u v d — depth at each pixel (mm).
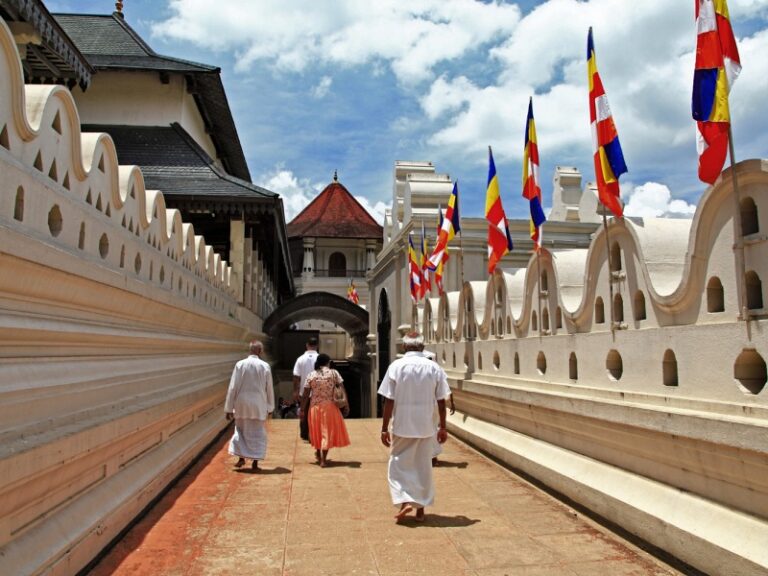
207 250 11258
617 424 5289
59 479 3965
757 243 3945
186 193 14586
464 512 6195
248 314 17188
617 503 5273
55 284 4070
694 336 4520
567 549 5043
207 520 5875
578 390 6383
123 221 6191
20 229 3754
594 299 6148
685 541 4332
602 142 5805
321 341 44438
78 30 17938
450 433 11703
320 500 6715
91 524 4441
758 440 3643
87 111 16531
